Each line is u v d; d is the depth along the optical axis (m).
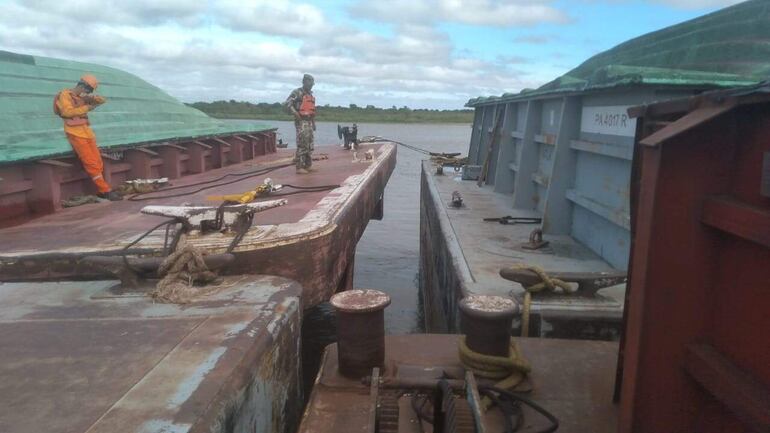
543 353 3.75
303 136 10.70
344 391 3.29
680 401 2.42
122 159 9.27
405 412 3.14
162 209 4.76
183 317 3.61
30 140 8.51
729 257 2.23
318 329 9.70
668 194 2.28
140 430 2.36
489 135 13.09
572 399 3.19
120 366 2.93
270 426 3.40
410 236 19.92
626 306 3.01
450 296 5.87
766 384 2.00
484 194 10.31
